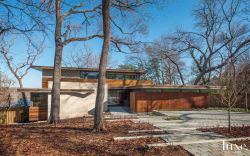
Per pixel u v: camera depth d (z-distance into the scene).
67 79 27.64
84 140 8.10
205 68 32.56
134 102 21.25
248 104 23.31
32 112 20.34
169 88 22.02
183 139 8.31
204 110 21.30
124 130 10.09
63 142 7.77
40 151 6.70
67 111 19.58
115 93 28.97
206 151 6.93
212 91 22.86
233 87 11.97
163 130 10.13
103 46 10.24
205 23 33.06
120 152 6.79
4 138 8.02
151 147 7.29
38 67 26.88
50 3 9.81
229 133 9.33
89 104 20.61
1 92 20.09
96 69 28.77
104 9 10.16
